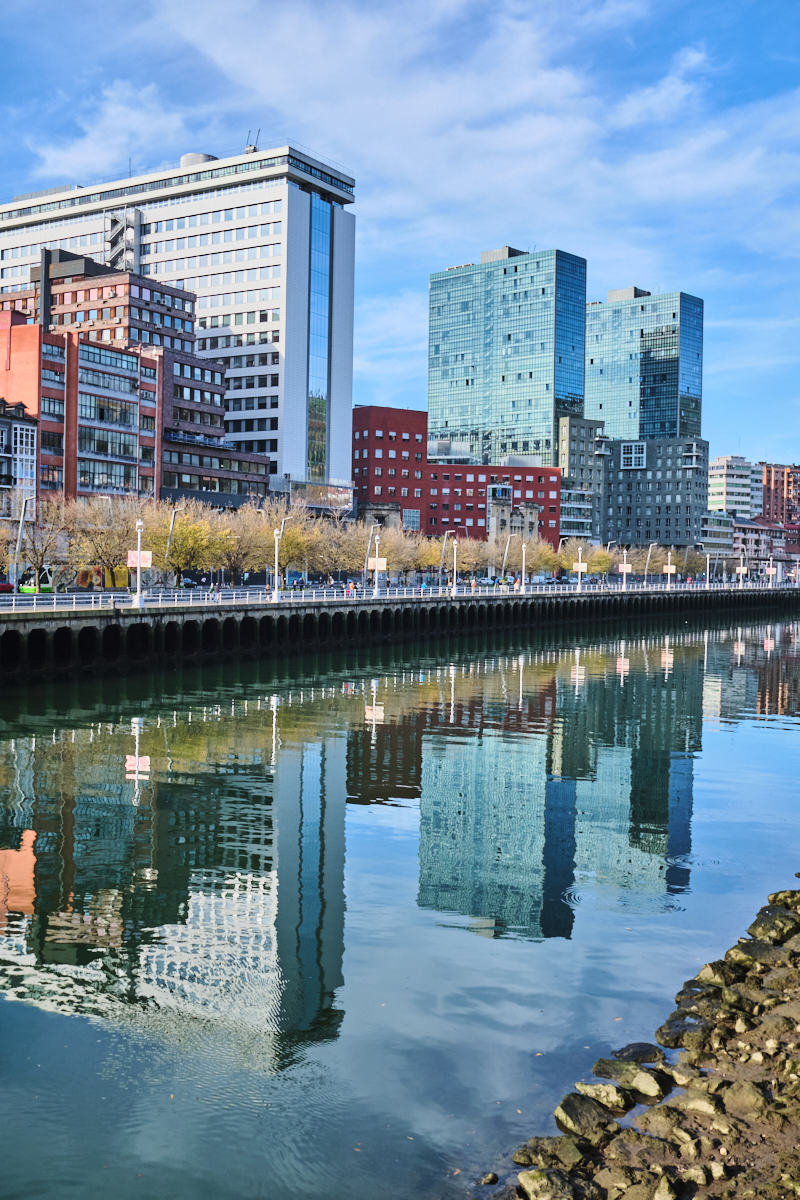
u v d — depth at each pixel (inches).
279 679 2706.7
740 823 1245.7
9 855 1068.5
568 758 1691.7
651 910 906.1
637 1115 534.6
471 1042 634.8
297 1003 693.9
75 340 4276.6
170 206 6835.6
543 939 825.5
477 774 1539.1
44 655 2396.7
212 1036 650.8
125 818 1222.9
